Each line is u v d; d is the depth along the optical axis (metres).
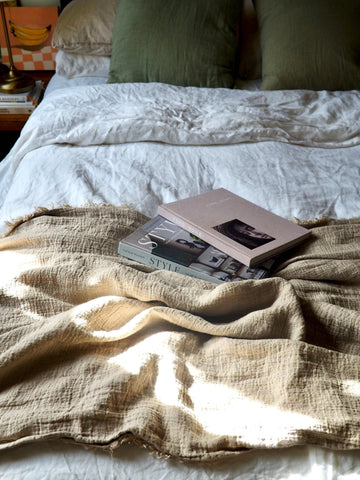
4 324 0.88
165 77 2.12
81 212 1.21
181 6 2.12
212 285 0.96
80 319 0.83
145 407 0.74
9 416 0.73
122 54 2.12
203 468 0.70
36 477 0.68
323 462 0.70
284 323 0.87
